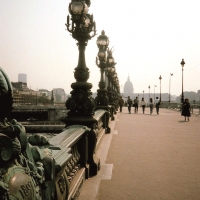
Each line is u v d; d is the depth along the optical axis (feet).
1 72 5.35
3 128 5.24
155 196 14.66
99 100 39.68
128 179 17.63
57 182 8.53
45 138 8.54
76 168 14.60
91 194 14.35
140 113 99.86
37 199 5.92
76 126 16.15
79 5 17.25
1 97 5.21
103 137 35.27
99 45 36.29
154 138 35.86
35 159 6.62
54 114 168.55
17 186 5.13
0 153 4.92
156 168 20.53
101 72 38.91
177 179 17.83
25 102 366.02
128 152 26.43
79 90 18.04
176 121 64.54
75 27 17.84
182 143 32.19
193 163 22.24
